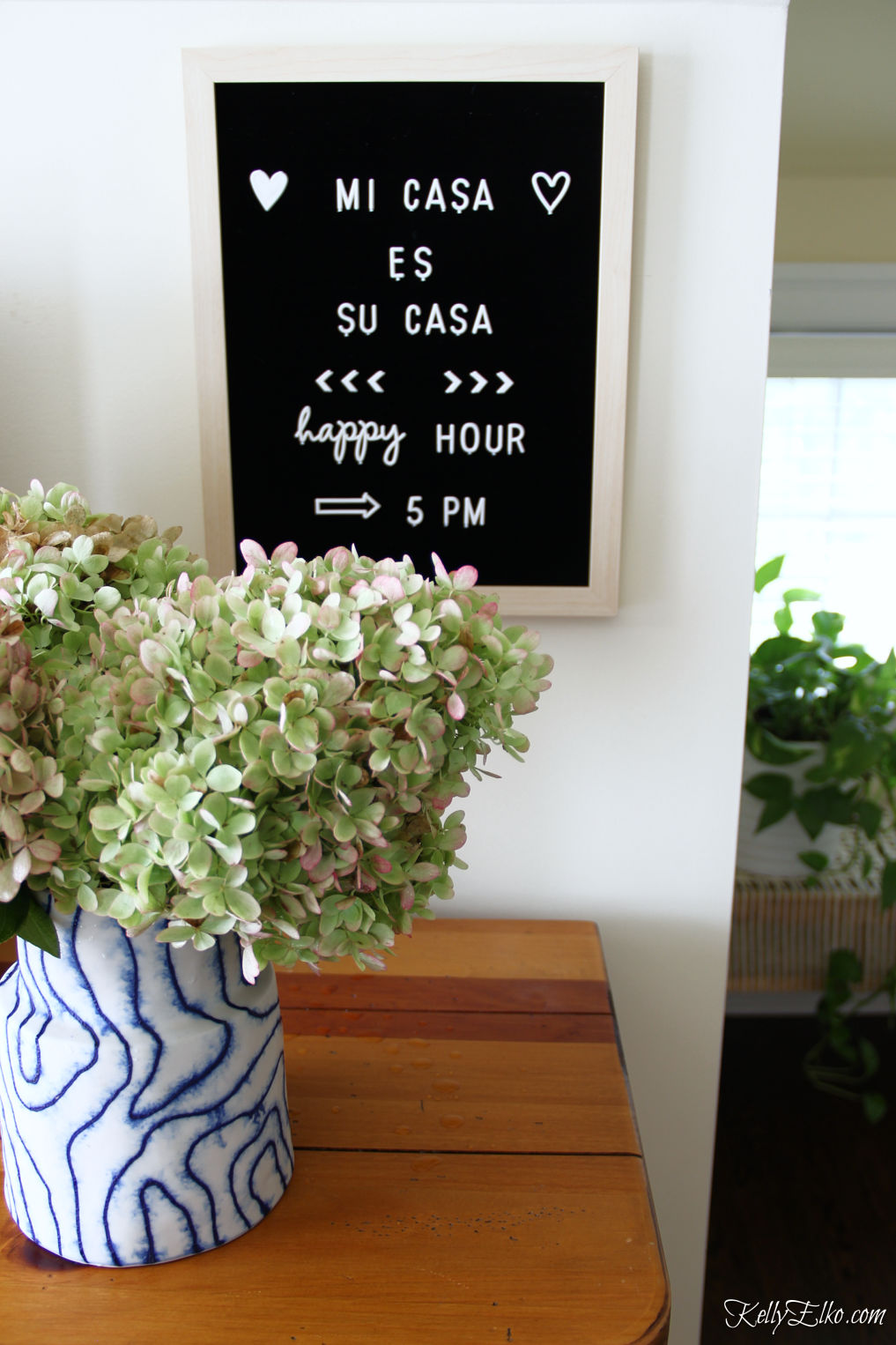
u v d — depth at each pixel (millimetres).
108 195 912
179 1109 556
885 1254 1595
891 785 1966
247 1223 606
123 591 616
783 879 2057
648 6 866
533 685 554
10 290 932
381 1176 660
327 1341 534
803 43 1476
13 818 439
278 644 464
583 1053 795
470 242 889
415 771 486
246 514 940
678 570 977
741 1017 2408
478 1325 545
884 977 2064
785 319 2182
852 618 2326
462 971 926
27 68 886
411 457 930
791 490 2271
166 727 467
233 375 915
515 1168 668
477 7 870
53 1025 549
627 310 896
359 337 907
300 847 471
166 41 879
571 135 864
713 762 1021
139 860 456
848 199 2143
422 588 516
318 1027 833
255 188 879
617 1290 568
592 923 1035
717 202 901
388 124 866
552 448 926
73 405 955
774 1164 1824
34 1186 576
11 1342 530
